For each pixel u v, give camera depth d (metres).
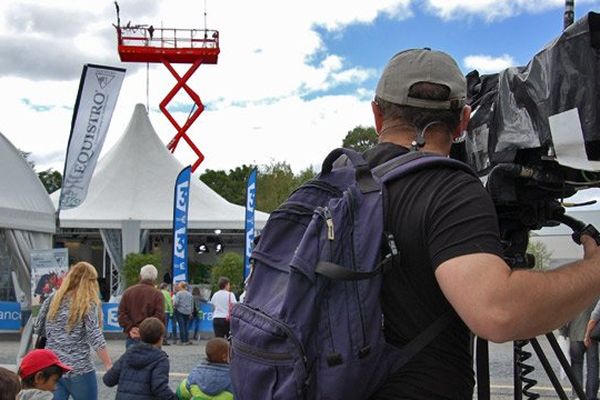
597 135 1.18
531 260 1.79
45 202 12.81
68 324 4.85
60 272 10.21
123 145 18.91
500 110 1.50
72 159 12.62
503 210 1.72
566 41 1.23
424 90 1.33
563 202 1.93
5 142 12.09
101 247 25.42
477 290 1.07
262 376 1.19
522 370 1.89
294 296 1.17
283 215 1.32
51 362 3.87
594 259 1.15
